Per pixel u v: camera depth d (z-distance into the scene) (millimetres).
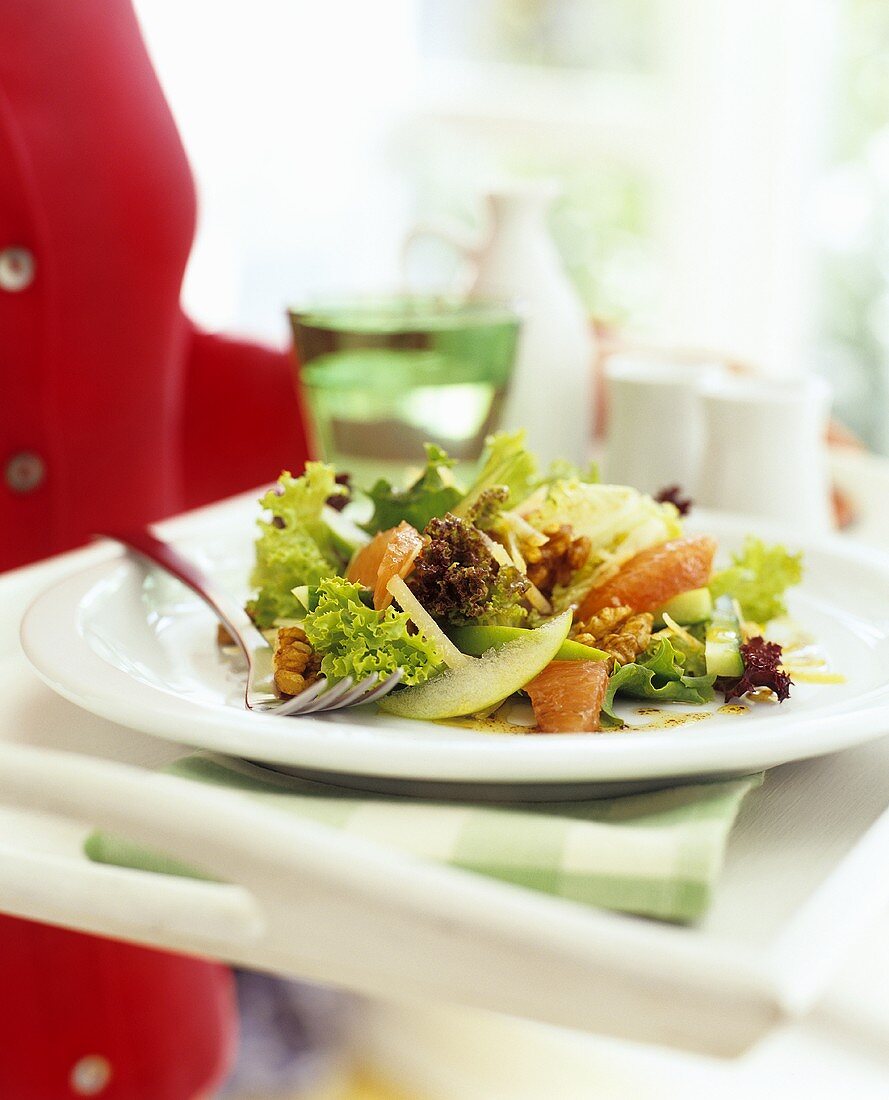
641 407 742
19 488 812
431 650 529
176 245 826
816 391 727
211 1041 922
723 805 440
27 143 771
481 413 722
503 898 365
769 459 716
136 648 575
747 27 1549
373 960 373
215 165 1553
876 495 806
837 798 496
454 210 1646
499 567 551
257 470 891
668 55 1579
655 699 546
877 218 1515
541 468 782
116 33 809
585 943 347
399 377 704
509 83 1607
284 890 380
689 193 1609
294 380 872
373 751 449
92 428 826
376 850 385
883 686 523
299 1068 1123
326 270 1665
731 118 1579
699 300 1647
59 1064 838
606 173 1622
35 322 788
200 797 394
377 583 543
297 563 583
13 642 612
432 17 1592
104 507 845
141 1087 871
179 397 883
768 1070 1088
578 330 786
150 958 863
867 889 390
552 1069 1120
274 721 474
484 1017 1192
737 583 593
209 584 599
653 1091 1085
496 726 526
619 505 588
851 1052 1101
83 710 557
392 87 1611
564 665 531
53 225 786
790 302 1613
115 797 391
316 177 1623
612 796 481
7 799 400
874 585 611
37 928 816
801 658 574
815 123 1550
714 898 421
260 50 1557
